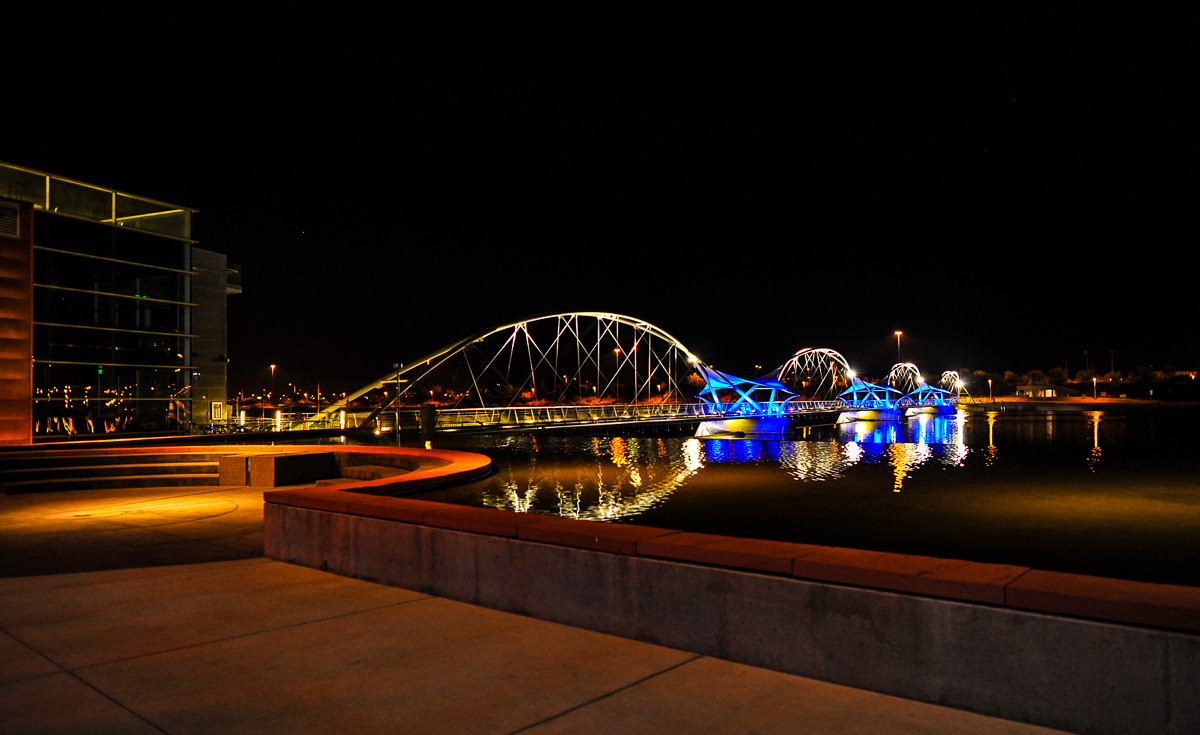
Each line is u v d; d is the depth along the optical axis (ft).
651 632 18.08
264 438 109.70
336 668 16.34
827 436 210.38
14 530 35.63
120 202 104.37
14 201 84.33
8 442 82.84
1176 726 12.01
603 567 18.95
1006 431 220.02
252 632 18.95
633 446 160.86
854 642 15.20
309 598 22.39
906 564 15.47
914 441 176.24
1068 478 88.79
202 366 147.33
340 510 25.82
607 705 14.29
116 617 20.35
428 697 14.71
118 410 101.60
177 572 26.11
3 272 83.15
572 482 82.89
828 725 13.33
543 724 13.43
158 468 56.85
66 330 95.30
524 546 20.56
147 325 106.83
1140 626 12.41
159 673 16.02
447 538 22.43
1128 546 47.01
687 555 17.57
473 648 17.70
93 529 35.91
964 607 14.03
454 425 163.22
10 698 14.61
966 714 13.80
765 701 14.44
